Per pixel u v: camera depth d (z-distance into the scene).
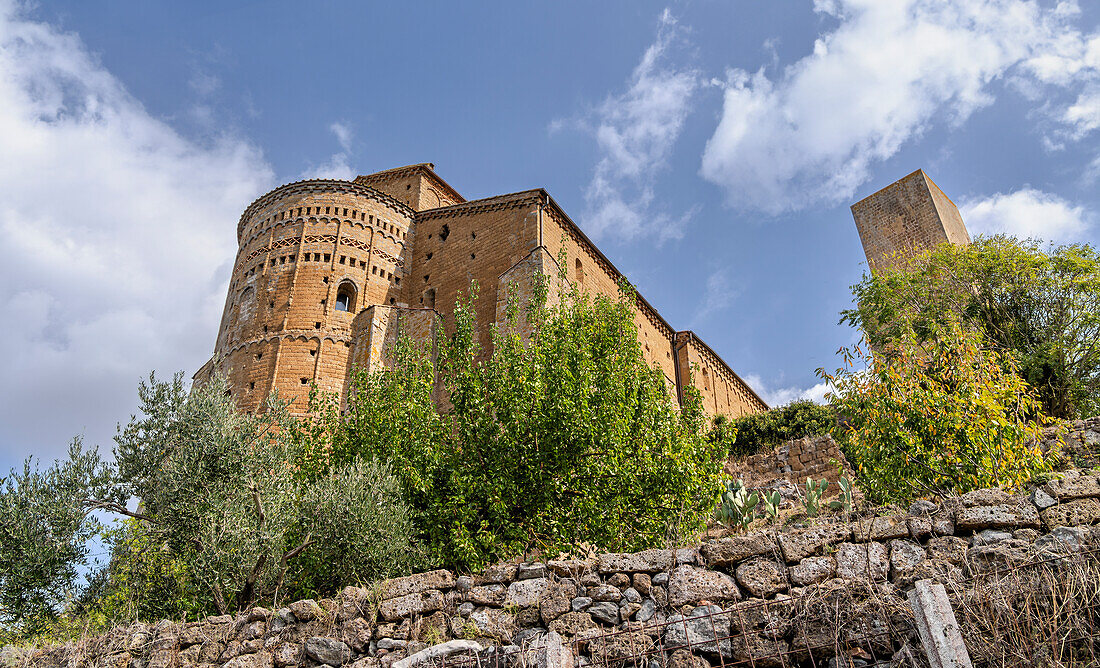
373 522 13.47
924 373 13.94
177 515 13.31
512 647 8.47
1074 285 26.59
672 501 17.20
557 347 19.03
